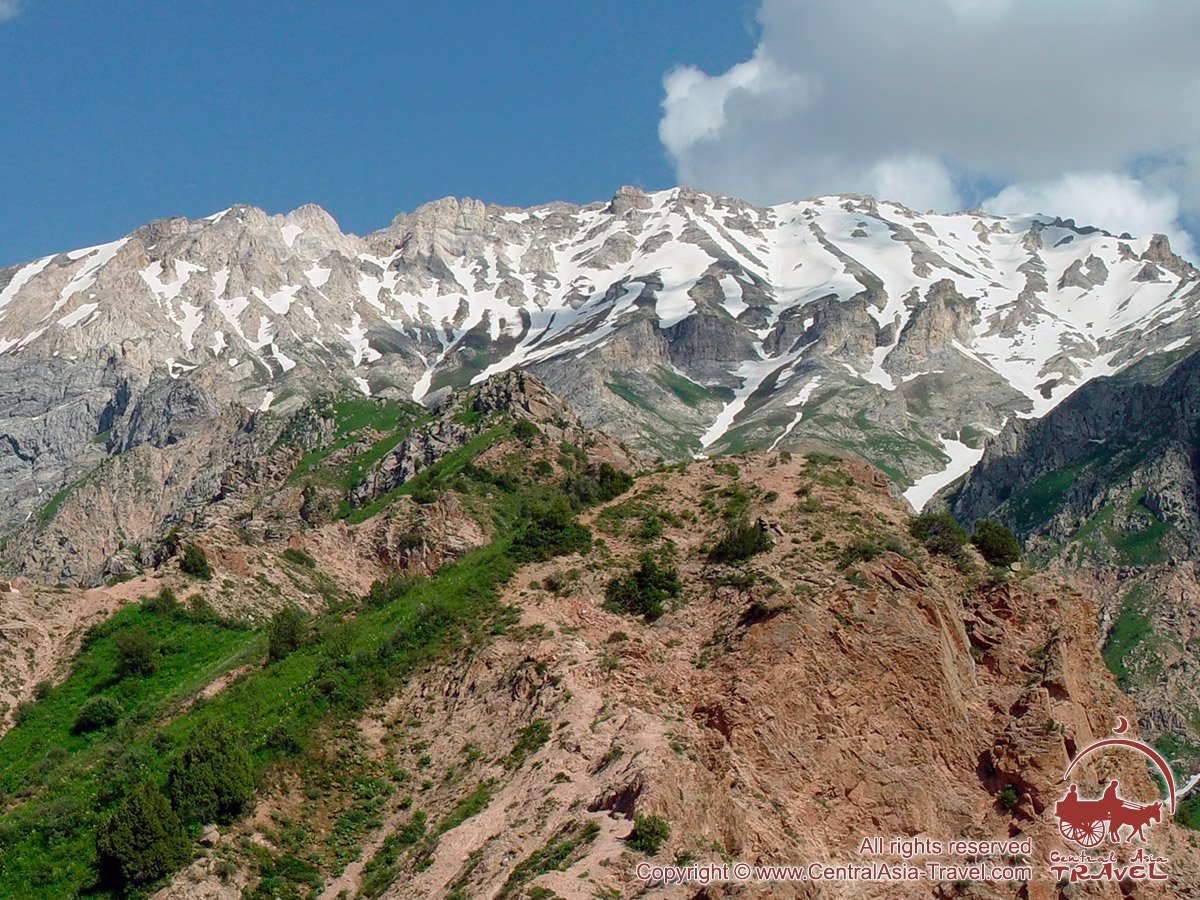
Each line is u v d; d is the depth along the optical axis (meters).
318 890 68.62
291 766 75.44
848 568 81.44
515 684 78.31
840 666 75.88
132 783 77.75
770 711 73.56
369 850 71.00
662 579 85.62
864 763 73.19
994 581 84.56
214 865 68.12
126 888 68.00
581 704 74.81
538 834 65.38
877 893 68.94
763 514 91.31
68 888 69.81
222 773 72.06
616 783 66.31
